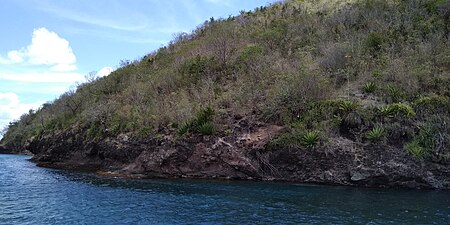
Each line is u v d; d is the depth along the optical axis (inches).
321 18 1561.3
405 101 888.3
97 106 1439.5
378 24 1291.8
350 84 1007.6
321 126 872.9
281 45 1389.0
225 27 1822.1
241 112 1011.9
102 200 677.3
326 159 842.8
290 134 887.7
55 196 723.4
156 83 1412.4
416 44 1105.4
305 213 565.9
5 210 605.6
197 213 572.4
